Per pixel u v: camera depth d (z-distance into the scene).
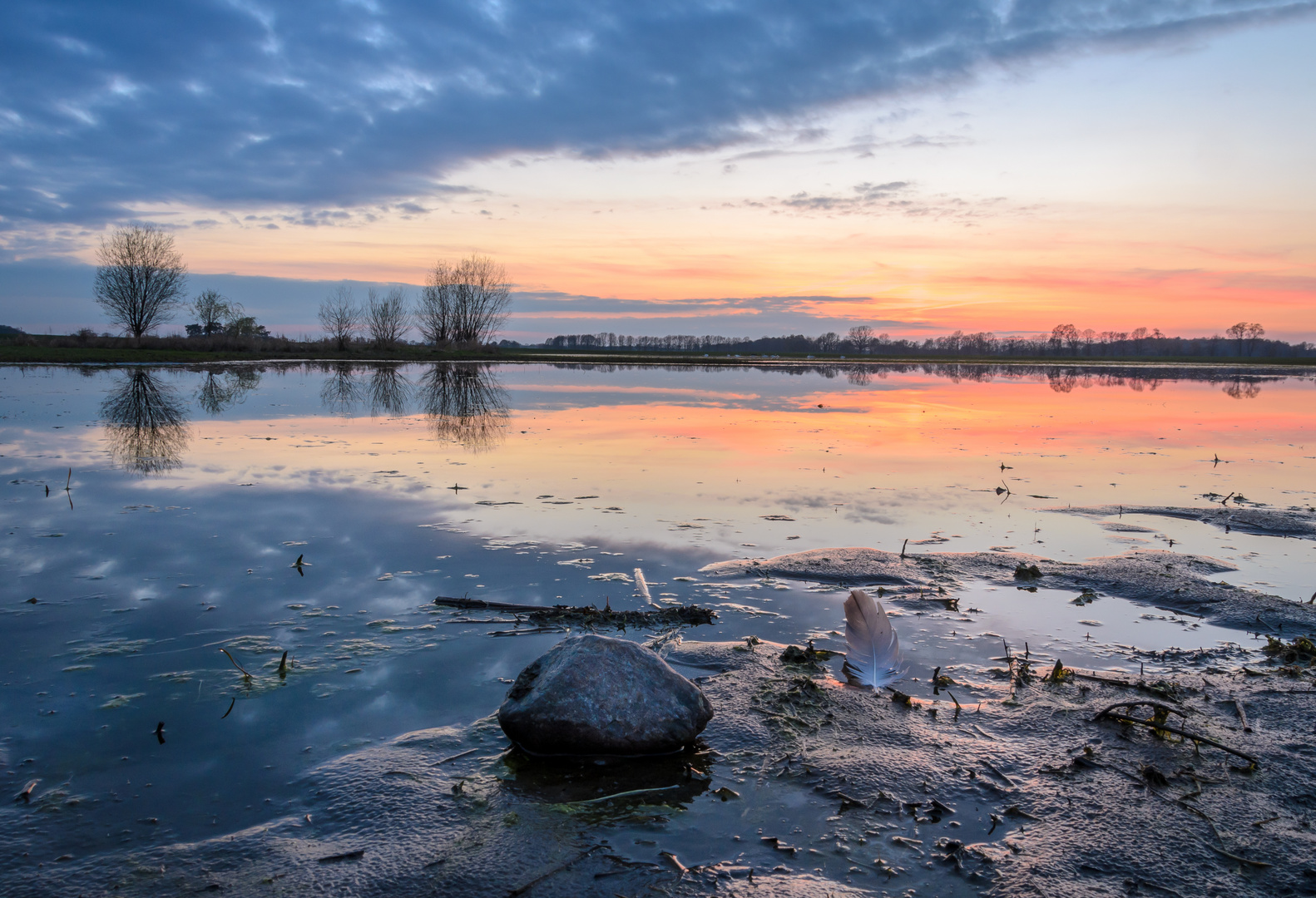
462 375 35.06
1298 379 41.12
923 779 3.32
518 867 2.70
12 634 4.75
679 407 20.52
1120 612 5.50
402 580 5.87
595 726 3.46
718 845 2.86
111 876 2.64
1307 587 5.96
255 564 6.21
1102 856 2.80
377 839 2.87
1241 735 3.72
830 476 10.20
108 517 7.57
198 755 3.44
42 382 24.78
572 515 7.93
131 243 52.94
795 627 5.13
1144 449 12.97
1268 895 2.60
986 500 8.87
